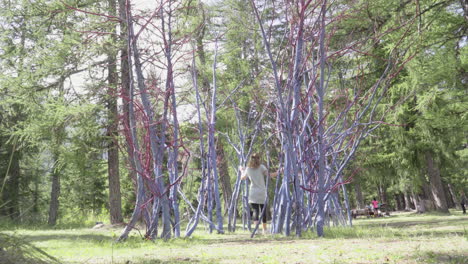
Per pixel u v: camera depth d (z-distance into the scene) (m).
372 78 10.80
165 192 5.83
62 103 13.19
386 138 20.02
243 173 6.86
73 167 15.26
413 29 9.00
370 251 2.95
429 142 18.55
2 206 2.69
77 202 29.64
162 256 3.43
